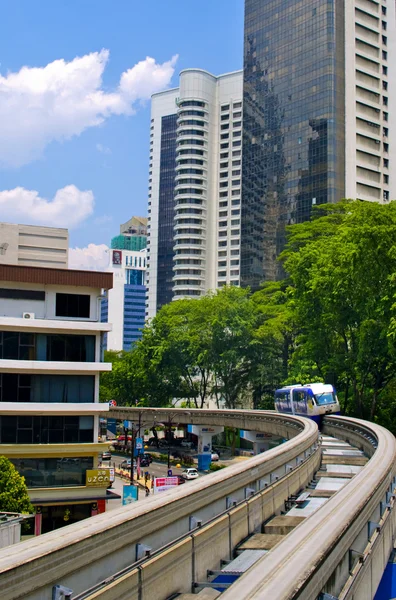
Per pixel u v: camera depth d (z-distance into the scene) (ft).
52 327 141.59
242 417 230.27
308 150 482.69
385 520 46.09
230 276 613.52
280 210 499.10
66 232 189.37
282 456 64.13
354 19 485.15
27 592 25.53
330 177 465.06
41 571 26.27
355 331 202.08
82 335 145.89
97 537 29.86
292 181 492.13
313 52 488.02
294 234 302.86
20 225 185.06
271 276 502.38
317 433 95.35
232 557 44.06
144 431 338.95
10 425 140.36
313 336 213.46
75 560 28.35
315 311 211.61
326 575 28.50
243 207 533.96
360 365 192.13
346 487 45.24
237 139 622.54
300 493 67.26
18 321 139.33
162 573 33.24
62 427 143.43
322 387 187.83
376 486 45.88
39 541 28.25
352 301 192.24
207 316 302.66
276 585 24.26
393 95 495.82
